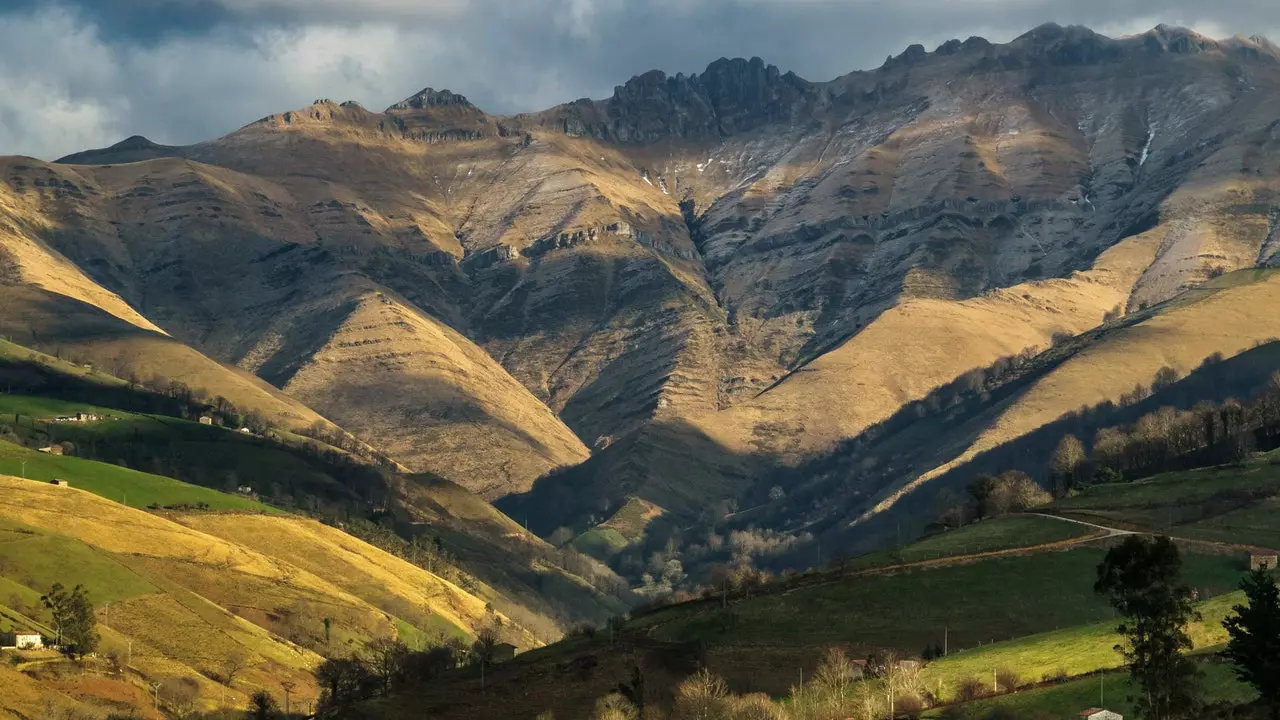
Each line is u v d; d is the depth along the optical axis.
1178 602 159.00
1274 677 151.50
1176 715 155.12
